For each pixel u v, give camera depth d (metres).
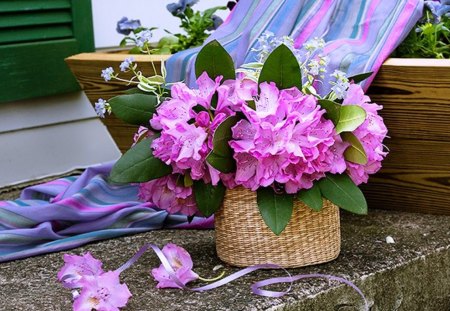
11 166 2.78
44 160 2.86
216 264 1.99
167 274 1.88
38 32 2.76
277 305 1.81
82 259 1.87
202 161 1.90
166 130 1.88
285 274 1.93
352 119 1.87
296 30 2.23
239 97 1.87
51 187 2.46
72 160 2.93
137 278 1.95
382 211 2.29
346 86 1.89
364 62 2.09
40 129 2.84
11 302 1.87
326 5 2.26
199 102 1.88
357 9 2.25
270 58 1.87
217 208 1.94
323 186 1.89
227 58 1.91
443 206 2.21
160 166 1.94
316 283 1.88
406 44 2.31
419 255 2.03
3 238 2.16
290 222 1.92
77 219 2.26
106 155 3.03
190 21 2.66
